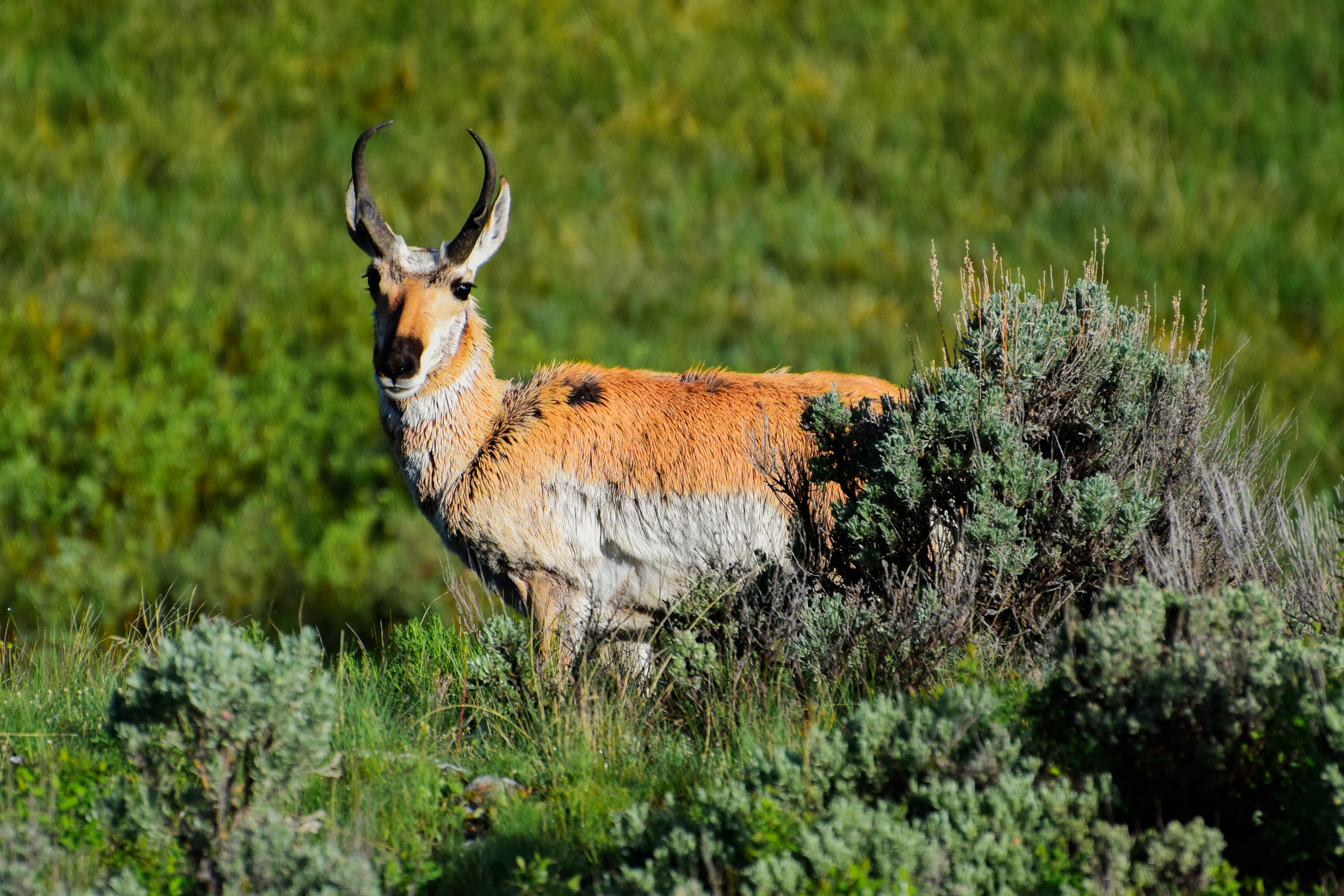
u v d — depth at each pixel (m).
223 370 53.03
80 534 42.47
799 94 74.62
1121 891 12.56
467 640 23.48
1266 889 13.43
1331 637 16.52
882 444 20.56
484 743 19.73
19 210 62.28
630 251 63.78
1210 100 71.44
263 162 68.94
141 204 64.88
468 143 71.38
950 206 66.31
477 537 24.69
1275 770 14.33
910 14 81.81
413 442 24.78
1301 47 75.62
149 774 14.88
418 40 77.75
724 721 18.91
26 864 13.21
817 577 21.78
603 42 78.50
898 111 73.44
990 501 20.17
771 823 13.45
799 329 57.91
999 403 20.70
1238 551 19.91
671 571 24.41
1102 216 63.53
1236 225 61.72
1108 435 21.36
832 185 69.12
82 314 54.81
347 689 21.03
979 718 15.18
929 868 12.72
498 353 53.75
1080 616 19.83
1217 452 22.19
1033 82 74.38
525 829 15.68
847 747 14.73
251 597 39.66
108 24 77.25
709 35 80.25
